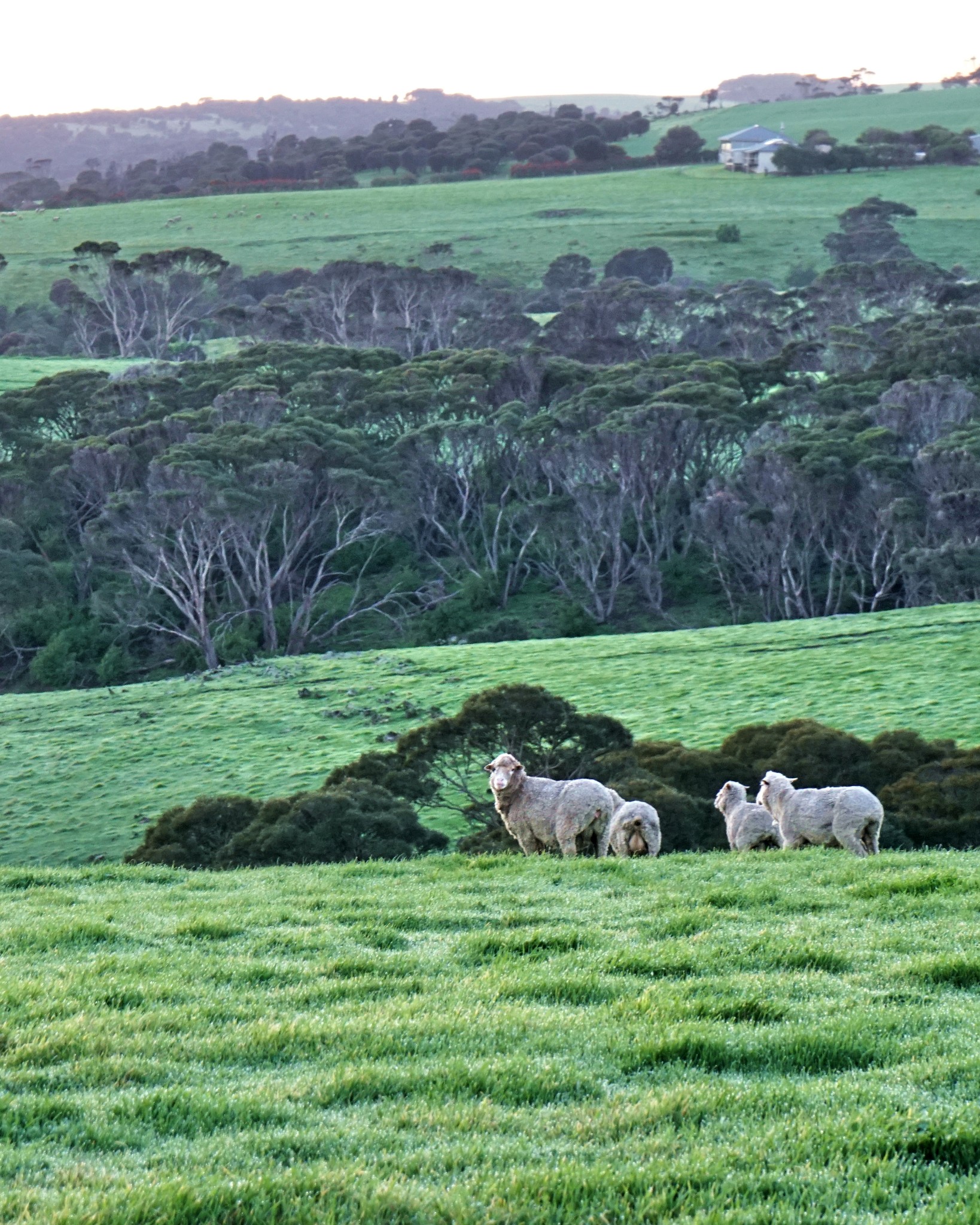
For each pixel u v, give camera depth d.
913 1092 6.80
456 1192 5.61
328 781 43.31
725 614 92.25
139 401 113.12
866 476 85.69
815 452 86.56
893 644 67.00
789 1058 7.52
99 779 59.25
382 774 42.84
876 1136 6.15
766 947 10.23
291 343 126.38
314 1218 5.36
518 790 18.38
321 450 94.25
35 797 57.81
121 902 14.32
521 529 101.94
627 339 139.00
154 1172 5.82
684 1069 7.36
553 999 9.11
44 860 50.47
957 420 94.62
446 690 66.88
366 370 121.44
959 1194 5.56
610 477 96.44
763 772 39.31
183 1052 7.76
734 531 90.19
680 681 64.50
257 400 103.50
